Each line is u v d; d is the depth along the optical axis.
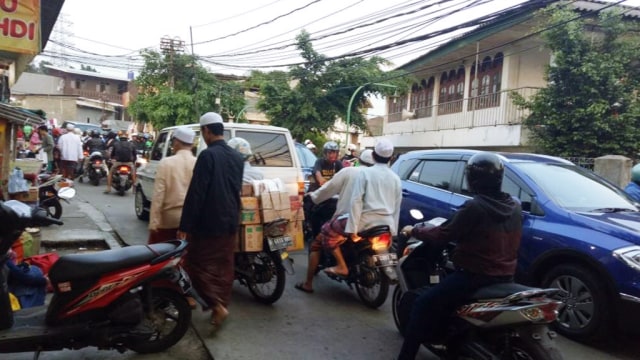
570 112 12.29
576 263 4.60
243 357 3.88
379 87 21.39
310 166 10.42
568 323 4.63
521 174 5.41
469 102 18.41
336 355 4.02
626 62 12.06
